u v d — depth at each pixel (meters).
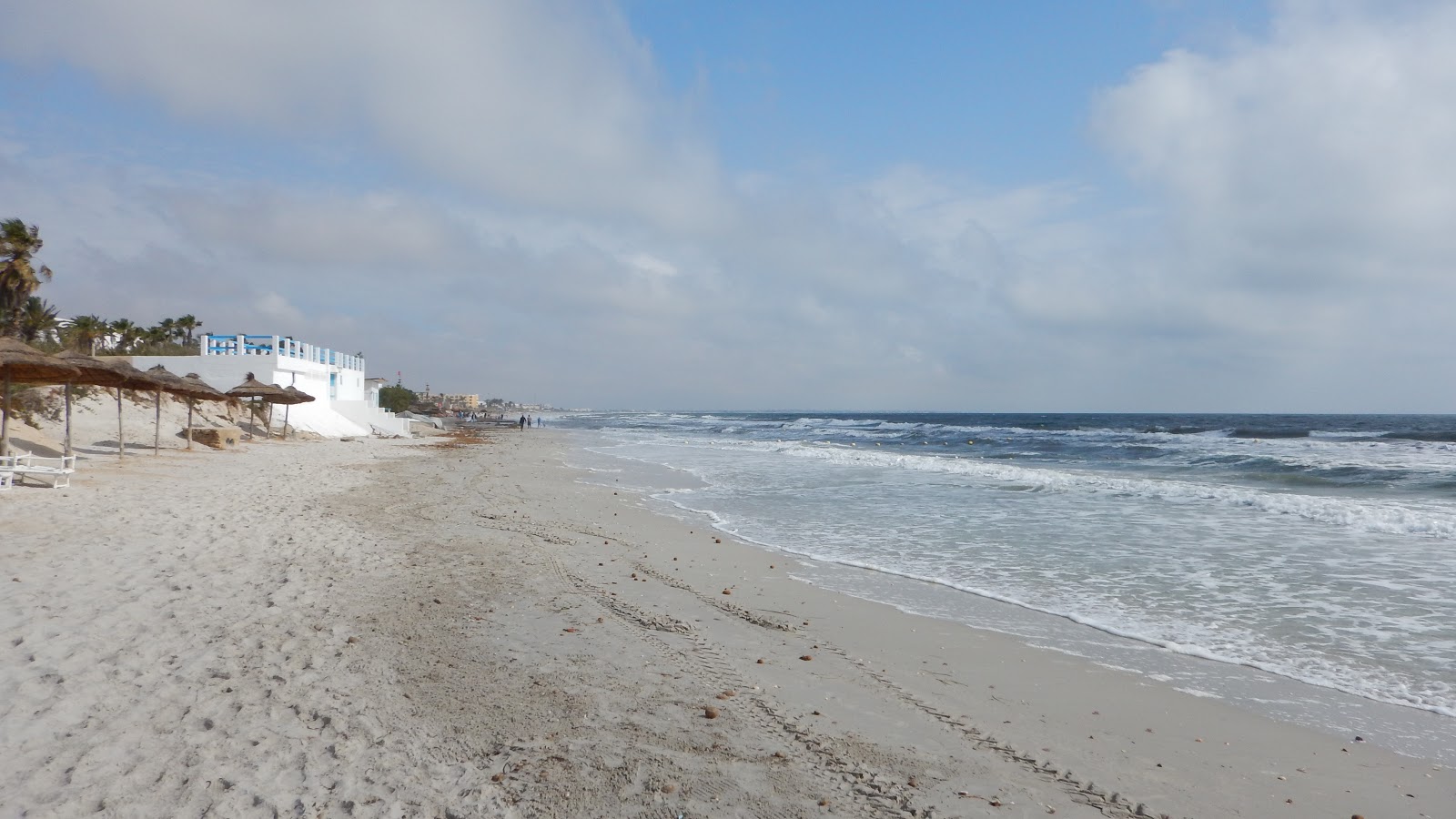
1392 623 7.71
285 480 17.78
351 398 50.12
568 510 15.62
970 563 10.64
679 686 5.56
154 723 4.41
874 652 6.74
